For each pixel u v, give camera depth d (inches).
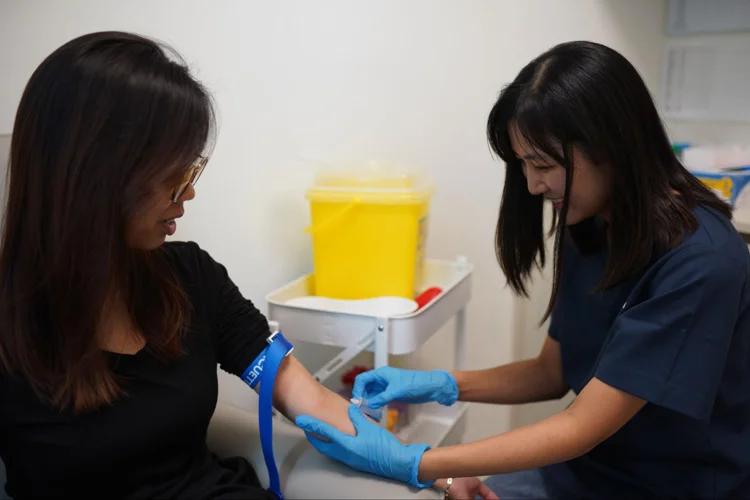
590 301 49.6
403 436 59.2
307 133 63.7
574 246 50.7
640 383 39.8
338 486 42.8
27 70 46.8
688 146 79.7
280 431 48.9
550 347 54.9
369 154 68.4
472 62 70.8
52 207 33.9
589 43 40.5
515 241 49.8
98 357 36.9
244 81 57.6
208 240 57.2
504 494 51.4
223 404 52.1
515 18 71.0
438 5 68.2
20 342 35.4
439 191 73.4
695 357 39.6
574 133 39.2
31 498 38.5
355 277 58.4
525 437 41.6
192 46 53.7
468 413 81.3
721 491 44.2
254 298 62.4
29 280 35.2
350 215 56.9
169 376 40.4
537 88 39.8
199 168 37.1
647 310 40.7
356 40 65.1
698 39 82.5
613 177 40.6
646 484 45.9
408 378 51.6
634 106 39.4
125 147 33.0
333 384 70.4
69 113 32.8
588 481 48.6
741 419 44.6
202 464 43.1
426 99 70.3
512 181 47.6
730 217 44.4
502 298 76.1
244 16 56.6
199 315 44.3
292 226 64.9
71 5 47.9
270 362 44.8
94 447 37.0
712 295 39.4
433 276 66.3
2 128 46.0
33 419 36.5
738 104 80.9
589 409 41.1
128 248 37.4
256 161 59.8
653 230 41.2
